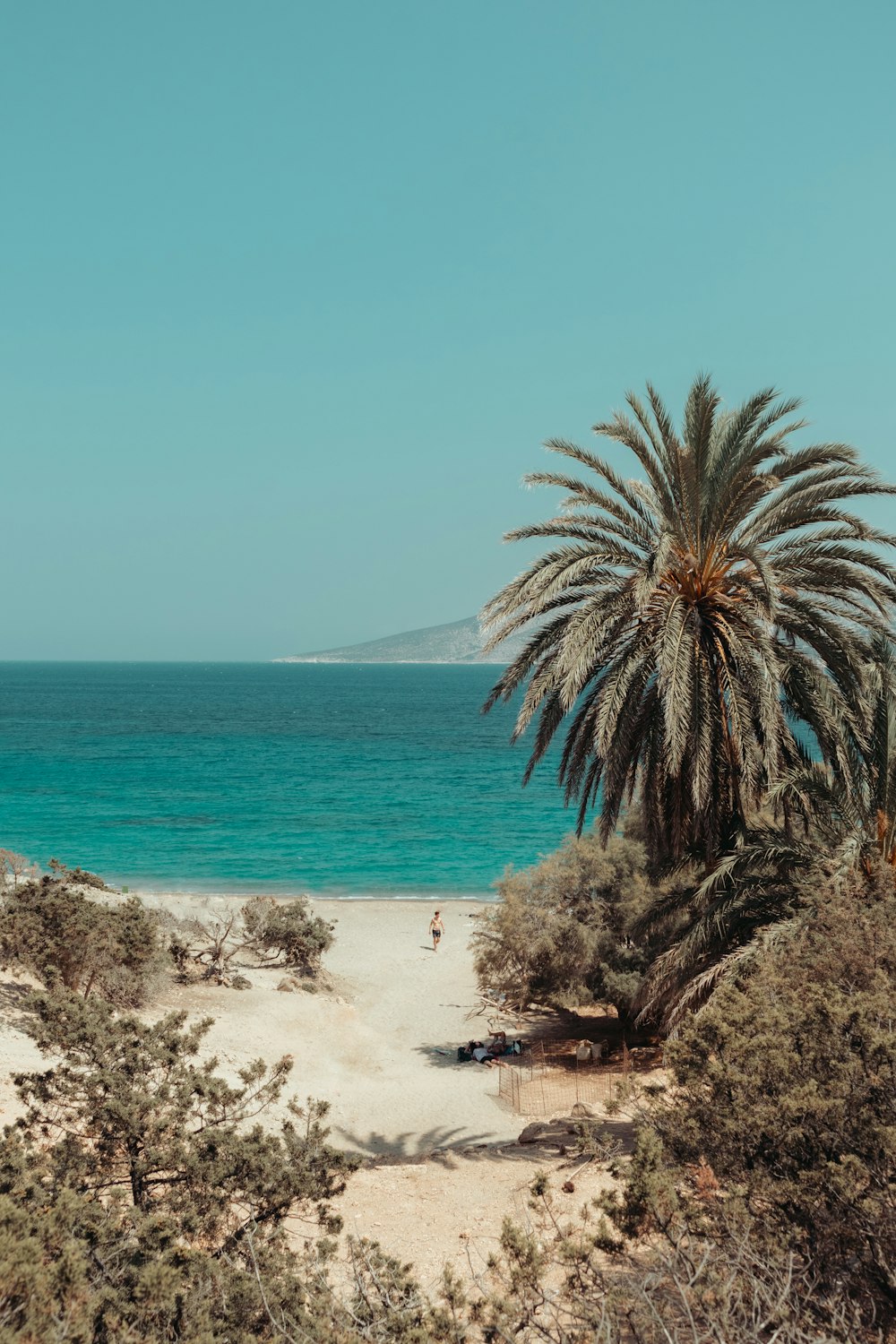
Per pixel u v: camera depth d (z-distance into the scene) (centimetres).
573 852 2642
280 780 8819
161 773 9219
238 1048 2134
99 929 2136
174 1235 718
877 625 1662
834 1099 747
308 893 4681
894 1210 679
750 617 1563
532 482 1717
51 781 8531
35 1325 516
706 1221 691
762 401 1669
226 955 2880
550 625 1747
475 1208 1223
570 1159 1411
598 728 1554
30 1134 920
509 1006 2812
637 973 2380
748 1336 539
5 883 2628
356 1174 1446
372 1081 2180
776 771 1470
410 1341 581
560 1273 856
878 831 1562
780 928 1426
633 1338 620
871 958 1118
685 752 1611
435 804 7525
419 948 3609
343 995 2934
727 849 1705
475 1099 2061
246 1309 661
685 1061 873
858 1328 589
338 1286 914
